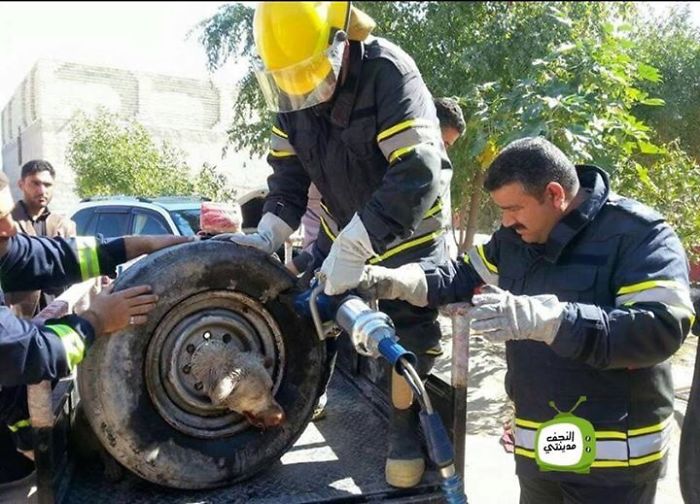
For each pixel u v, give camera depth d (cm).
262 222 251
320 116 216
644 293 164
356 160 215
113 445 175
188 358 186
